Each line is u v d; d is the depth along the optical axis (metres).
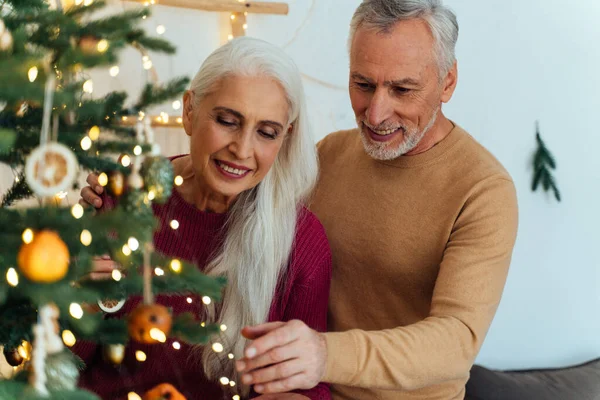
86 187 1.05
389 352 1.03
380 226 1.36
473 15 2.07
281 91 1.09
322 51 2.10
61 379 0.62
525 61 2.10
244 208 1.22
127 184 0.83
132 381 1.19
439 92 1.29
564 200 2.17
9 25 0.73
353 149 1.48
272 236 1.22
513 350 2.24
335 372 0.98
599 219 2.18
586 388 2.11
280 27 2.06
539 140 2.12
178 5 1.92
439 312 1.17
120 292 0.83
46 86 0.60
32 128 0.78
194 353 1.21
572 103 2.12
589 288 2.22
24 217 0.69
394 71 1.22
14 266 0.65
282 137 1.13
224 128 1.08
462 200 1.28
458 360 1.10
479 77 2.11
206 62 1.09
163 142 1.99
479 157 1.32
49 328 0.63
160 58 1.96
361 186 1.42
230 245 1.21
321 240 1.30
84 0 0.83
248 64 1.06
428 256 1.31
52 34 0.76
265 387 0.93
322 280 1.29
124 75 1.92
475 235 1.24
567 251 2.19
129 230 0.70
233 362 1.22
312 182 1.29
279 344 0.92
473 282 1.19
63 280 0.65
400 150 1.31
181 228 1.22
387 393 1.35
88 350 1.15
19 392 0.59
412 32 1.22
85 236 0.68
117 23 0.81
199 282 0.84
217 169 1.11
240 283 1.21
